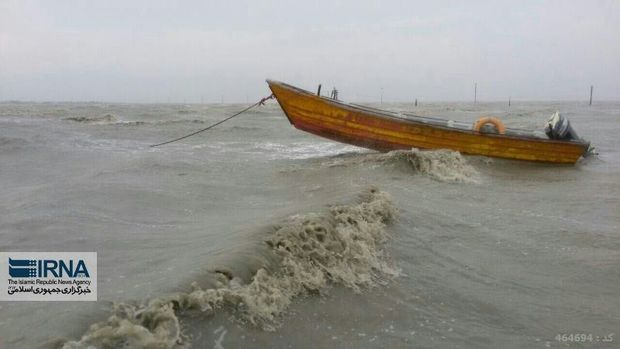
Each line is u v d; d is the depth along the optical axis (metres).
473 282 4.56
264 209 6.62
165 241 5.08
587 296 4.36
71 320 3.05
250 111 51.62
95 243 5.04
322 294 3.80
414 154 10.80
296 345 3.09
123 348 2.73
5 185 8.82
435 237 5.82
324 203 6.20
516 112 51.19
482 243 5.76
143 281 3.70
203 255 4.19
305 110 12.23
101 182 8.82
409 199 7.78
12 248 4.89
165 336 2.86
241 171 10.84
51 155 13.04
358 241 4.86
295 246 4.27
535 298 4.28
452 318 3.77
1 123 22.98
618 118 39.09
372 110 12.39
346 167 11.07
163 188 8.41
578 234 6.17
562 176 10.97
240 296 3.37
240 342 3.00
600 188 9.48
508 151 12.20
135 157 12.90
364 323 3.50
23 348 2.75
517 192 9.02
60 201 7.12
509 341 3.48
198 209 6.89
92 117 30.34
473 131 12.04
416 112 52.56
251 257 3.92
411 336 3.40
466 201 8.10
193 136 20.83
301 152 15.16
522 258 5.30
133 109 51.12
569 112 51.84
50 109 47.25
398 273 4.53
